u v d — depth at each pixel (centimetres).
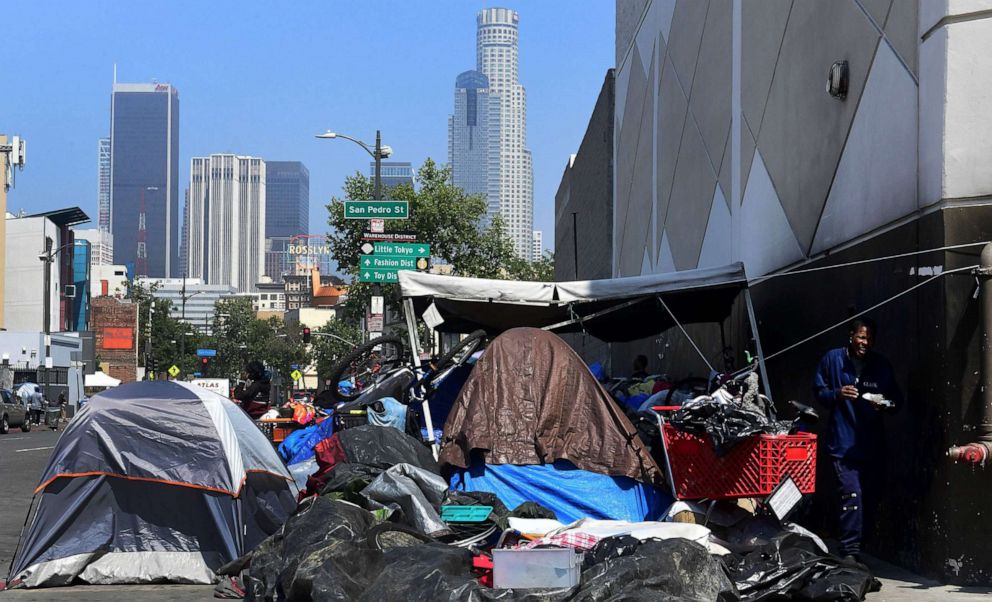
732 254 1500
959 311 763
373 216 2527
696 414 820
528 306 1152
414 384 1101
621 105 2717
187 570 880
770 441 803
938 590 736
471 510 845
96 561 880
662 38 2105
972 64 770
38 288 8138
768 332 1289
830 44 1055
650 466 902
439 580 625
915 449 810
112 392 943
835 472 828
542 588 630
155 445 907
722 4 1575
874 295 916
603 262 3125
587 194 3781
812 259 1110
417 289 1101
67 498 894
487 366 955
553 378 948
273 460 966
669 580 612
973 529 752
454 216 5000
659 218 2108
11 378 5522
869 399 803
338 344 9794
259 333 14438
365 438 972
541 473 908
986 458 727
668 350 1966
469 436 920
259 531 932
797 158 1174
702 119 1717
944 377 766
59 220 8719
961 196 770
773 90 1281
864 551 912
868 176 939
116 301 10894
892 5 886
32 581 857
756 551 729
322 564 668
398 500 847
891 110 885
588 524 793
